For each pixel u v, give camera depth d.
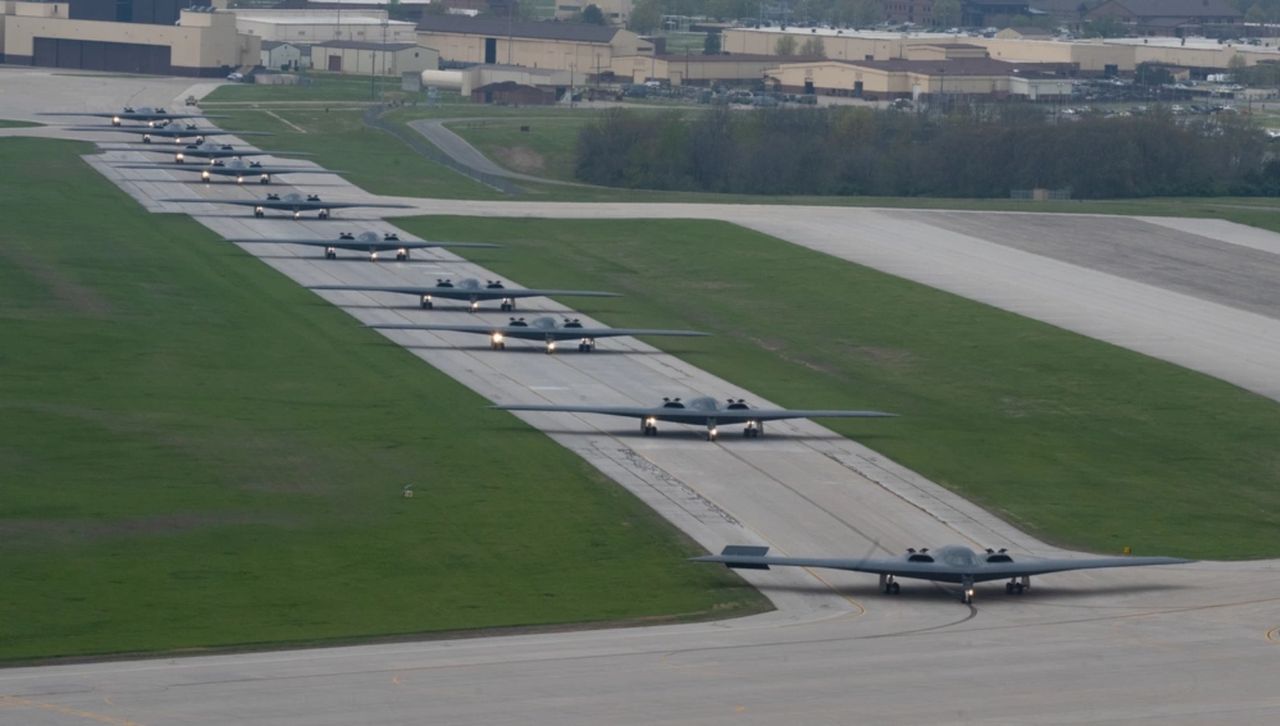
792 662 137.38
